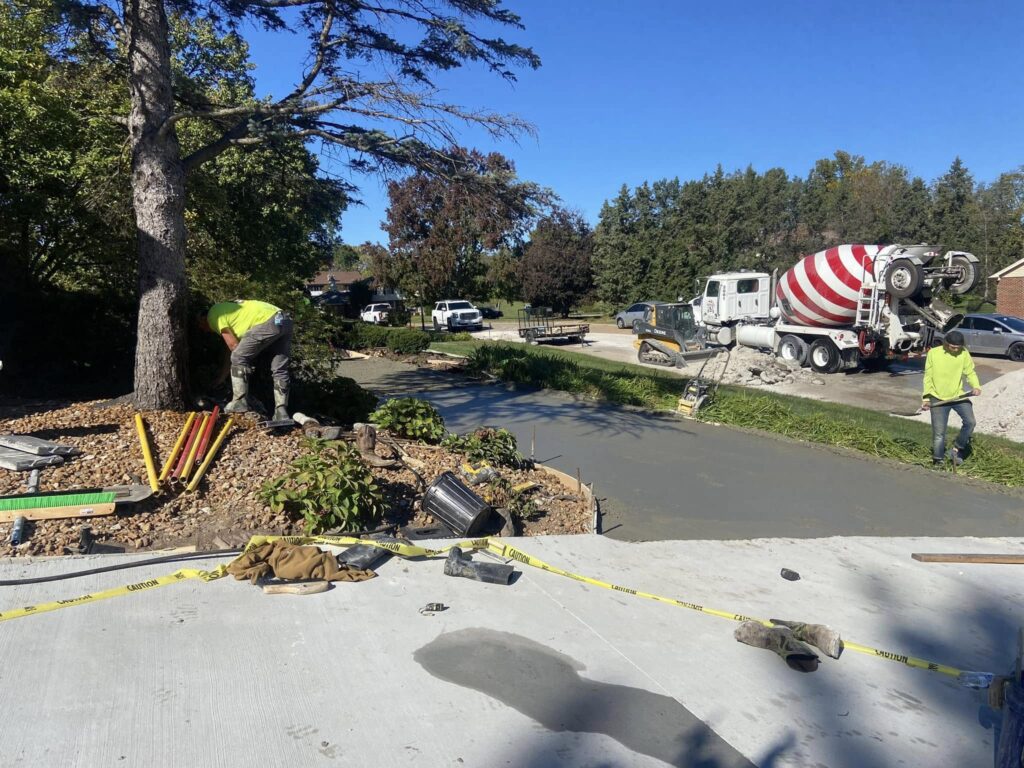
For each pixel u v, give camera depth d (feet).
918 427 41.83
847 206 148.25
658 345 71.00
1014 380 44.01
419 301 138.82
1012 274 107.96
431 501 19.56
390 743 9.85
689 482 28.48
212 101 34.99
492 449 26.08
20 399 29.27
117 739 9.38
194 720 9.95
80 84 31.73
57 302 33.45
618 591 16.20
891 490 28.71
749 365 63.46
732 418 40.32
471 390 50.60
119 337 34.83
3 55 32.37
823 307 67.21
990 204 148.97
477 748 9.93
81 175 34.63
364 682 11.33
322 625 13.09
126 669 11.09
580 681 12.03
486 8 28.76
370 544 16.61
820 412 42.96
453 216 32.35
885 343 65.16
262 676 11.22
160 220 24.17
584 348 93.56
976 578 19.27
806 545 21.18
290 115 26.27
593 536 20.25
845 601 17.06
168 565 15.11
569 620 14.37
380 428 27.25
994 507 27.17
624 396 46.44
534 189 29.45
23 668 10.87
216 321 24.36
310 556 15.24
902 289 61.21
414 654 12.38
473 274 145.28
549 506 23.26
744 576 18.17
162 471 18.94
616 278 172.55
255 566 14.83
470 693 11.31
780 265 151.43
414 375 59.16
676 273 162.81
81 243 36.70
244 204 45.83
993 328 78.18
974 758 10.91
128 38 24.11
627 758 10.03
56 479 17.97
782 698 12.20
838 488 28.58
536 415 41.27
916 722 11.84
